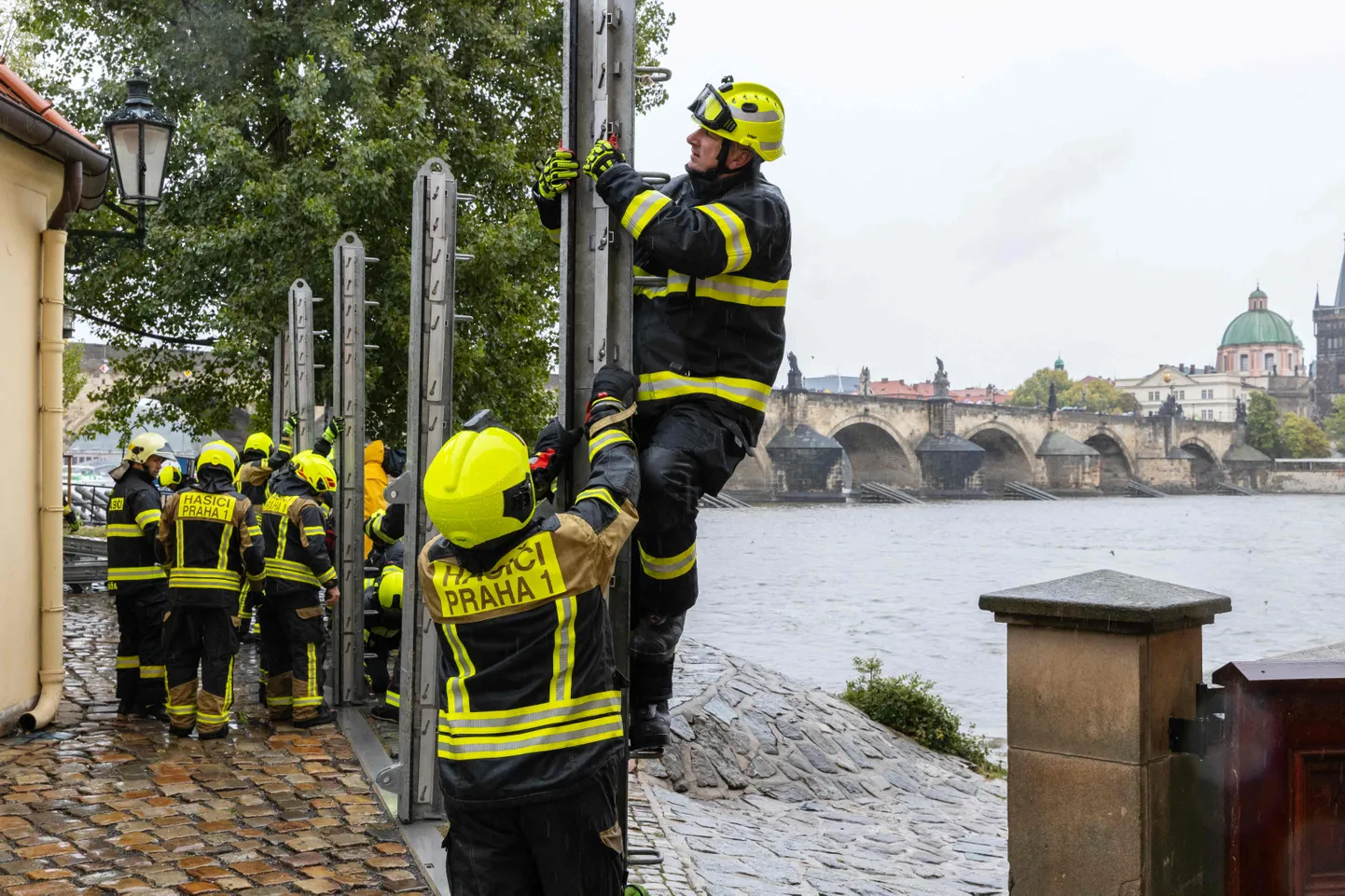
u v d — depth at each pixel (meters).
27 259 8.29
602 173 2.99
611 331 3.23
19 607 8.00
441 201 6.16
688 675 11.73
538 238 16.05
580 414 3.35
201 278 15.59
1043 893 3.93
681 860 6.83
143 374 18.11
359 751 7.44
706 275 2.97
